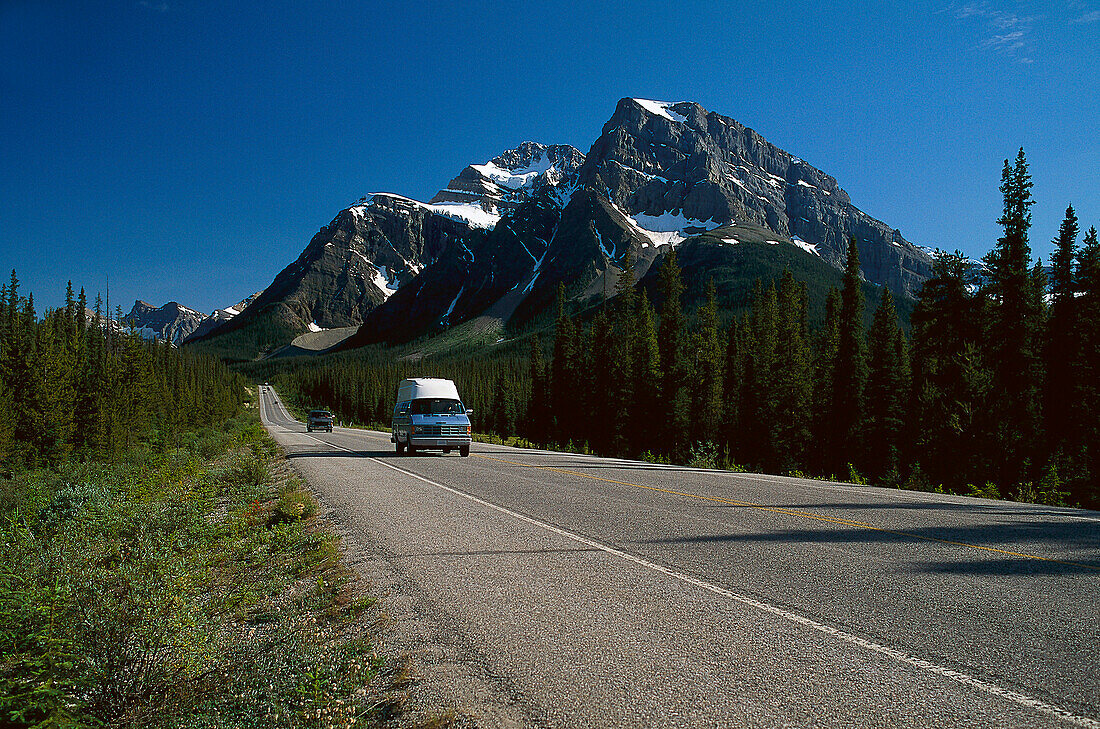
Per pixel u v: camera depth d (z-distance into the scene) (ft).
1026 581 16.78
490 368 609.83
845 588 16.40
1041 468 92.17
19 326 161.68
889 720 9.36
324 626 16.17
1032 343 110.63
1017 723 9.15
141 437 165.78
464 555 21.72
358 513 32.07
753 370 167.63
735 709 9.93
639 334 183.93
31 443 126.00
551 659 12.38
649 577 18.04
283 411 532.32
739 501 33.14
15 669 13.01
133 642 13.62
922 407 128.77
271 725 11.39
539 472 51.49
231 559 25.73
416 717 10.70
